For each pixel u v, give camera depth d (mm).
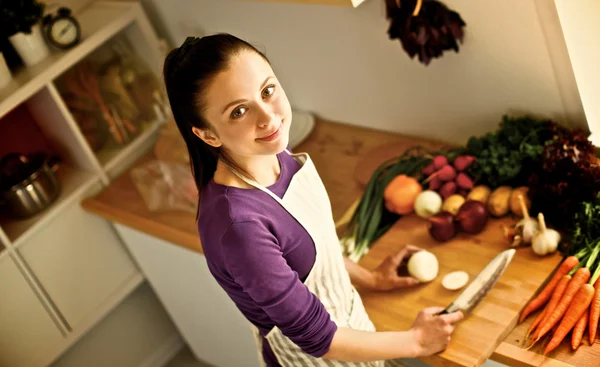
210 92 1204
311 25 2193
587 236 1612
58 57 2297
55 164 2428
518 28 1733
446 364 1499
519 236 1688
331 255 1476
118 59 2559
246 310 1480
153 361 2896
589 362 1441
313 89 2396
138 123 2629
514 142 1804
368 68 2166
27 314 2357
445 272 1715
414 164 2002
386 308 1687
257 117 1225
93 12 2561
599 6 1642
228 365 2713
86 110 2525
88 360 2656
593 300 1497
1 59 2193
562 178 1662
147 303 2814
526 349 1505
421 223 1897
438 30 1818
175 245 2305
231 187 1329
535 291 1586
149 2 2600
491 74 1883
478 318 1562
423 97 2098
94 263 2525
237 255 1297
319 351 1416
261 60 1234
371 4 1987
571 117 1813
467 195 1859
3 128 2469
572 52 1687
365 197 1980
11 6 2205
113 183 2508
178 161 2396
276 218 1354
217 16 2443
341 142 2336
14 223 2348
